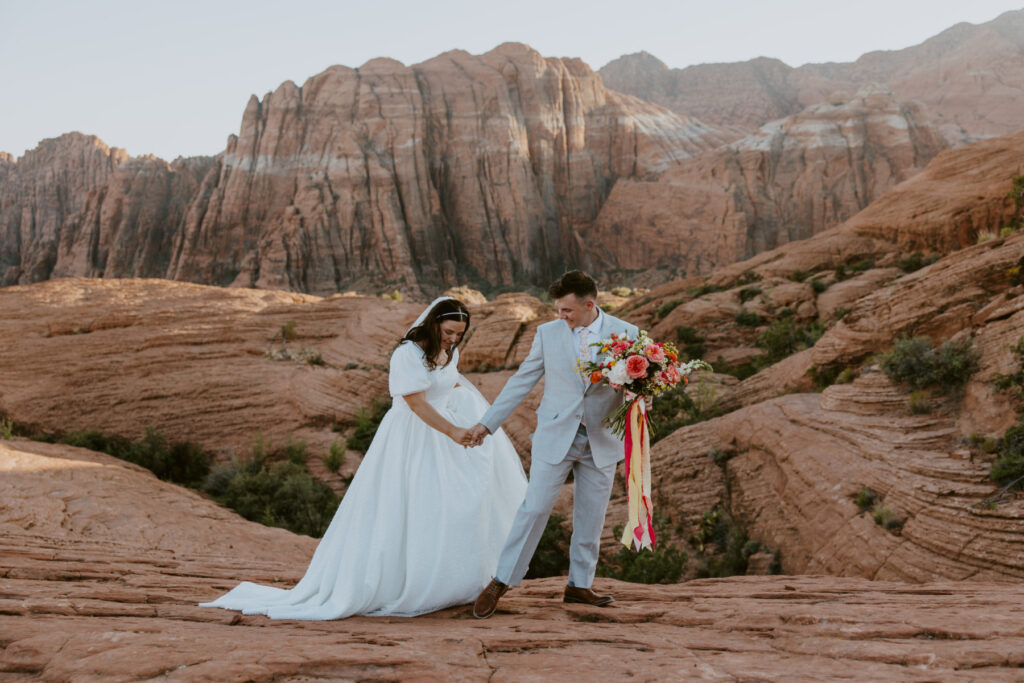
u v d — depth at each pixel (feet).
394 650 10.28
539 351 14.57
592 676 9.62
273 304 171.12
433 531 14.43
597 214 515.09
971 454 47.55
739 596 17.38
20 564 18.65
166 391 147.74
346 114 487.61
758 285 155.53
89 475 48.47
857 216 174.19
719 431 78.33
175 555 25.61
